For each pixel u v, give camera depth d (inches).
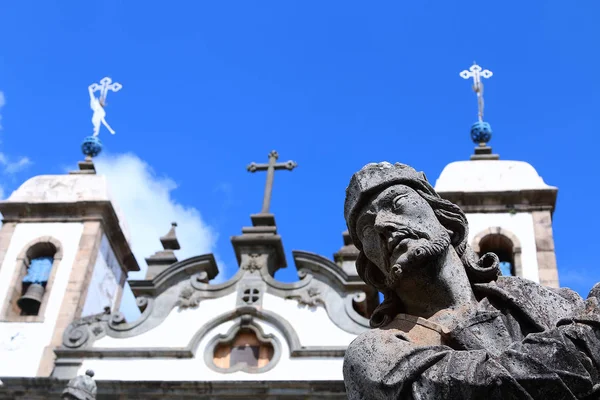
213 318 765.9
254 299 776.9
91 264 903.1
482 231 884.6
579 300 104.5
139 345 759.1
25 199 948.6
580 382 84.4
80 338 767.1
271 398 696.4
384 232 109.8
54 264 896.9
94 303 905.5
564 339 87.7
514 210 897.5
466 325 99.2
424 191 115.0
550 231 877.8
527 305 100.4
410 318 104.9
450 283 106.9
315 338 746.2
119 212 980.6
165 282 793.6
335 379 708.7
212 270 804.0
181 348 748.0
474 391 83.7
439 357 88.9
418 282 107.2
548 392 83.0
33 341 820.0
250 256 806.5
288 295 775.1
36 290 867.4
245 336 759.7
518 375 83.7
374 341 97.0
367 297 797.2
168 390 705.6
